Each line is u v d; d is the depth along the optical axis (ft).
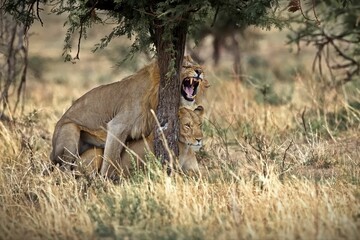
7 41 58.29
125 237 31.71
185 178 40.11
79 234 32.91
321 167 46.26
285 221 32.35
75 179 41.11
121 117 43.32
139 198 35.81
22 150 49.42
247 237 31.17
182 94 43.68
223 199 36.94
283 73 113.09
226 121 57.21
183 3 39.29
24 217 35.96
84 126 45.39
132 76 44.16
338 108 61.87
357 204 34.76
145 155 41.50
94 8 41.73
